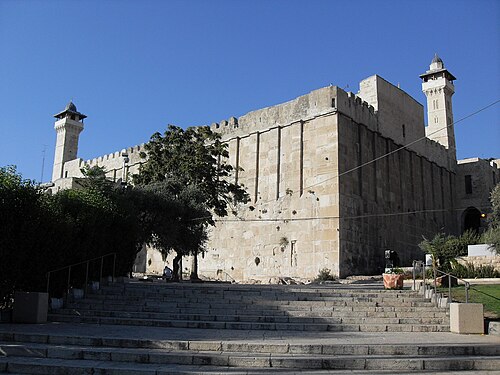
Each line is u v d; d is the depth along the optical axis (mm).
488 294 17422
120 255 23969
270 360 9633
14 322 14906
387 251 40656
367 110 45594
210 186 37344
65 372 9250
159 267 53844
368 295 17922
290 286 21703
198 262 48344
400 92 52156
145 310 16516
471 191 61438
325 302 16562
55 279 18391
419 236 50156
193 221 33219
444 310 15727
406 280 26141
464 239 32375
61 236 18625
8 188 16812
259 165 46344
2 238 16312
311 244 40031
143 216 31109
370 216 42531
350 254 39219
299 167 42625
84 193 22562
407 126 52344
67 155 82688
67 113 84312
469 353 10453
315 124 42469
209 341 10906
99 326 14203
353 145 42531
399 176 48719
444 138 66750
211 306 16531
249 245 44781
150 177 36719
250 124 48031
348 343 10883
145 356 9906
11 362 9578
